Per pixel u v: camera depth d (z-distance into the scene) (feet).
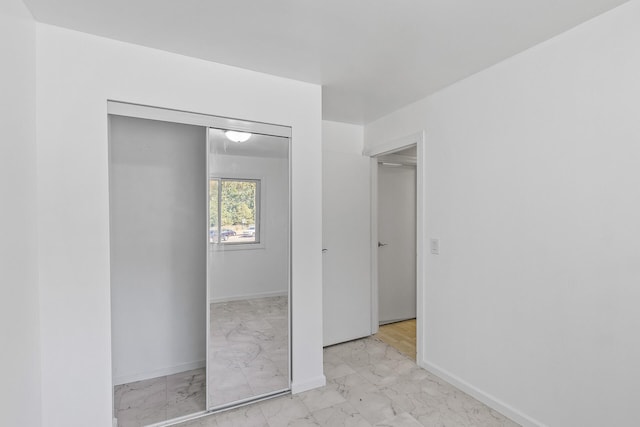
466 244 8.07
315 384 8.28
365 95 9.21
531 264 6.65
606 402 5.52
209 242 7.34
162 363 8.95
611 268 5.46
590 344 5.73
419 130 9.57
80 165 5.99
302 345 8.14
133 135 8.52
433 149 9.05
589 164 5.74
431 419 7.04
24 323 5.10
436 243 8.93
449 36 6.20
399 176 13.52
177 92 6.82
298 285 8.09
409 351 10.63
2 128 4.46
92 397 6.07
